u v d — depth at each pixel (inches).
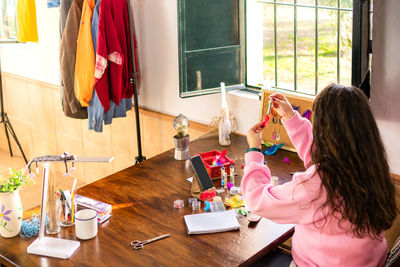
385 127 102.3
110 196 95.8
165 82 144.2
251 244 79.8
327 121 62.6
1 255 78.4
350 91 63.1
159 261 75.5
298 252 70.4
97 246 79.8
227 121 120.2
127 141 161.9
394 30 94.8
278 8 127.5
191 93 124.7
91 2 131.0
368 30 96.6
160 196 95.7
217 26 124.6
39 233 80.3
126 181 102.0
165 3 136.6
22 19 159.8
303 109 112.5
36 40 163.2
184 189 98.6
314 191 63.7
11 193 82.1
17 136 208.1
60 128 185.9
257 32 132.8
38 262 76.2
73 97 143.5
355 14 92.0
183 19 118.7
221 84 122.3
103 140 170.6
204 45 123.6
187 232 83.4
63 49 140.1
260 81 135.8
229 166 103.0
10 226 82.4
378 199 62.3
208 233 83.0
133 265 74.6
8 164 201.5
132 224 86.0
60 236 83.1
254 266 81.5
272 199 66.6
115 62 130.7
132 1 144.4
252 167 72.1
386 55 97.3
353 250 65.2
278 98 85.1
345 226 63.9
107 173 173.5
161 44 141.4
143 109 152.5
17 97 200.7
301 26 124.3
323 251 66.6
